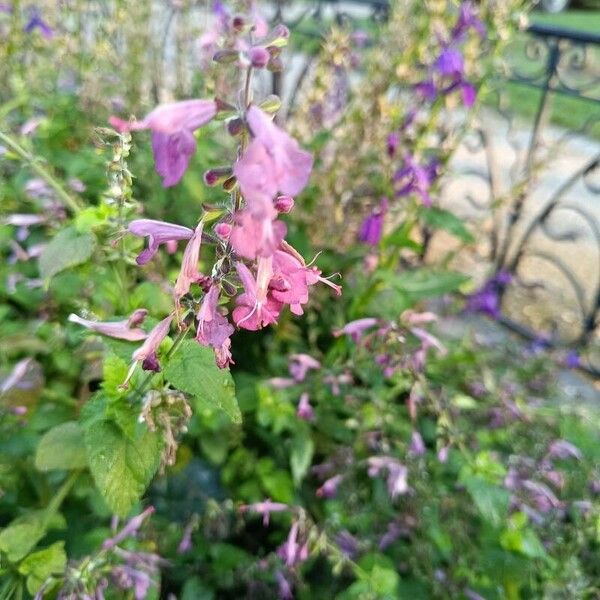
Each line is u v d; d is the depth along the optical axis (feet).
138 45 1.63
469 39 1.22
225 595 0.99
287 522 1.03
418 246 1.28
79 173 1.24
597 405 1.56
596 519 0.95
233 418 0.62
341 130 1.40
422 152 1.27
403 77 1.26
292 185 0.42
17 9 1.50
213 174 0.48
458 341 1.44
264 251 0.44
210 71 1.18
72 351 1.02
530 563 0.89
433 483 1.02
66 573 0.68
